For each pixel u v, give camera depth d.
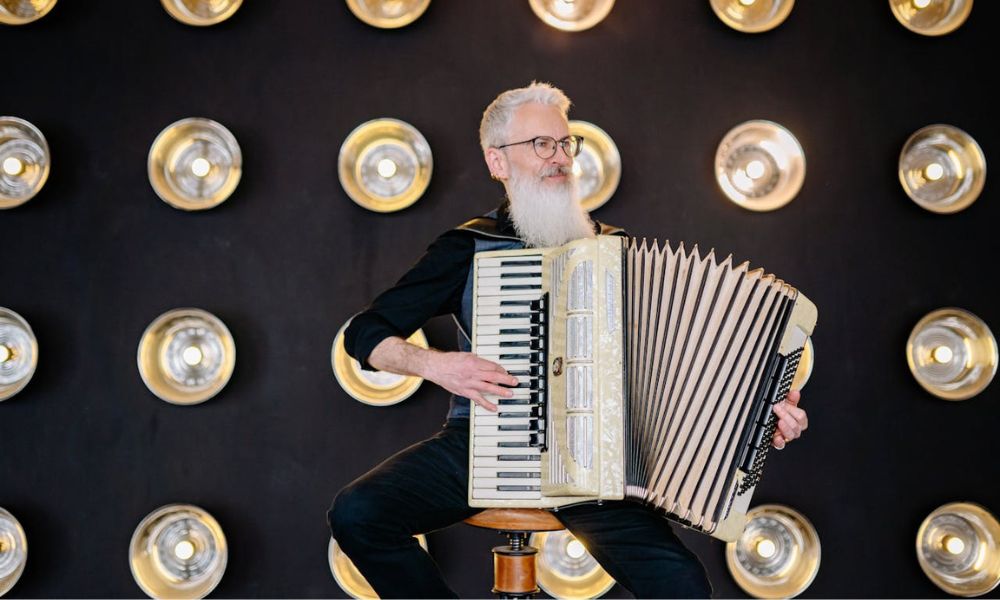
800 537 2.96
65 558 2.97
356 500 1.86
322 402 3.03
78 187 3.09
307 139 3.10
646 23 3.13
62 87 3.11
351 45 3.12
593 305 1.77
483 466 1.81
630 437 1.78
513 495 1.80
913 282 3.09
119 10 3.12
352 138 3.03
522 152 2.10
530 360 1.83
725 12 3.13
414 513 1.91
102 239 3.07
